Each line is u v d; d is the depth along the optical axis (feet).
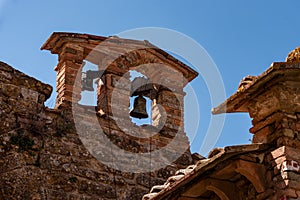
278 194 35.14
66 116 56.08
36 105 55.31
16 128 53.72
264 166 36.35
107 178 55.62
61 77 58.03
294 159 35.50
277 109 36.78
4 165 51.98
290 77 36.32
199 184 37.86
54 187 53.11
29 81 55.77
